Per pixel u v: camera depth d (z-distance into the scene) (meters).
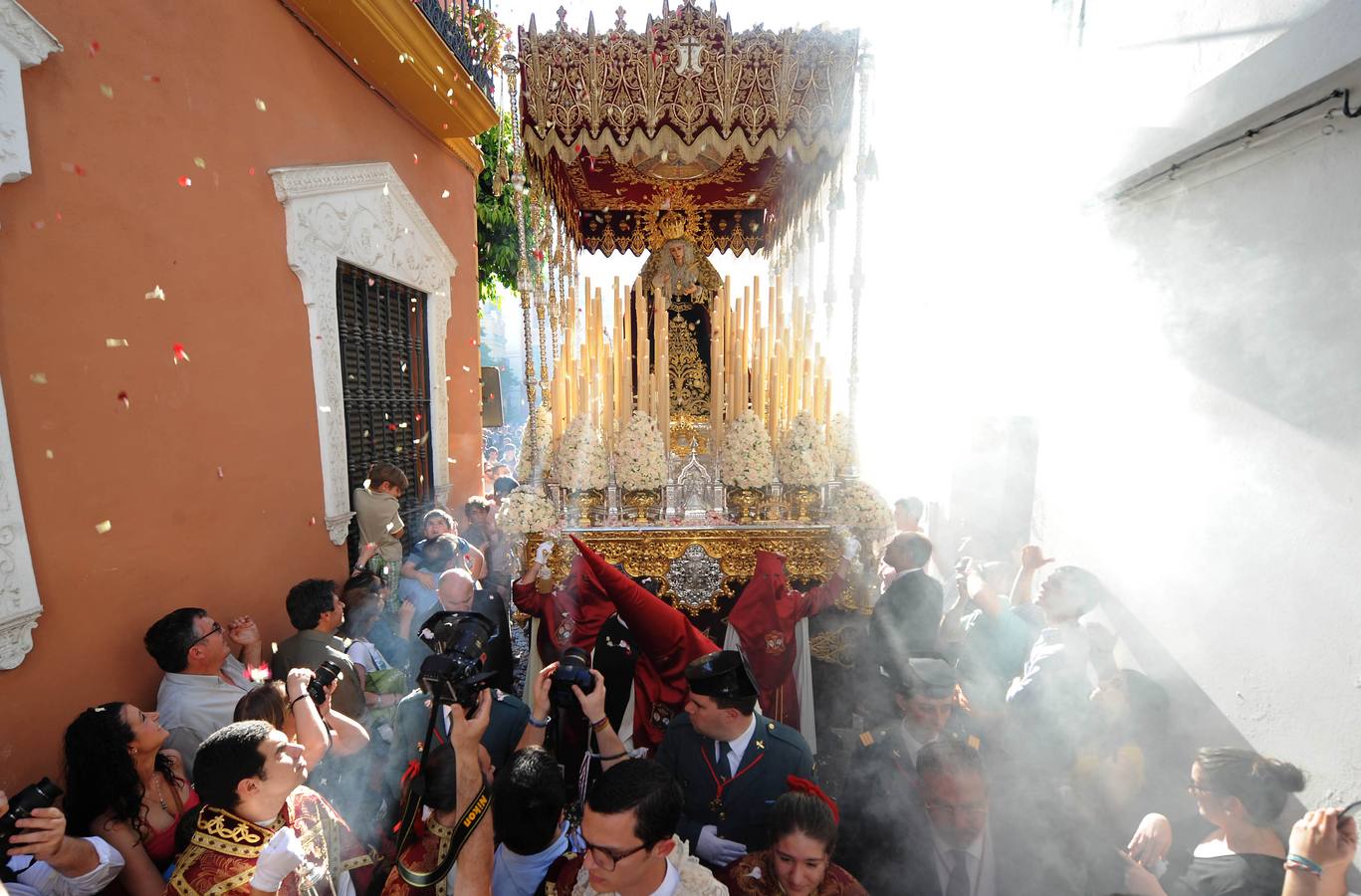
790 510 3.96
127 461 2.78
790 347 4.38
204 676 2.73
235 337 3.49
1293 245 2.65
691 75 3.71
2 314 2.26
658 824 1.52
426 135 6.23
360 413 4.99
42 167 2.42
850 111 3.79
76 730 2.05
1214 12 3.03
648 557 3.84
